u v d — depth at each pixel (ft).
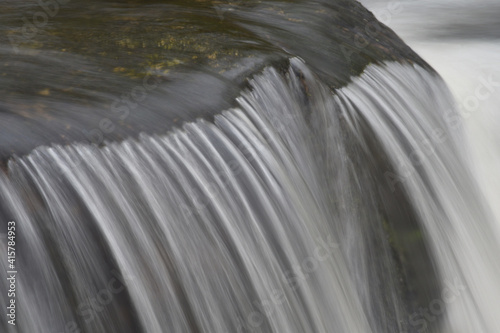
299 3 32.14
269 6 31.32
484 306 26.73
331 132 24.72
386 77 29.22
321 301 21.83
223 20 28.81
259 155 21.38
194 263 18.58
